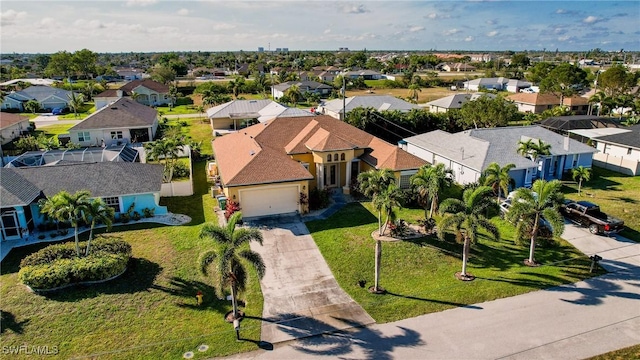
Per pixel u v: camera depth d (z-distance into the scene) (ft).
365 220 102.37
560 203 81.61
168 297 70.64
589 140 170.71
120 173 104.47
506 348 59.72
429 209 110.01
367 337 61.98
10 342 59.67
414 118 187.93
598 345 60.49
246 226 98.78
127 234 93.71
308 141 123.24
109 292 71.10
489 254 87.76
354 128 137.18
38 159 129.29
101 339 60.80
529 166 126.62
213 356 58.08
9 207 88.17
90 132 185.88
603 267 82.43
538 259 85.81
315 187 118.83
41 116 270.26
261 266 62.85
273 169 103.96
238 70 595.47
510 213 82.79
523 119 233.14
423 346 60.03
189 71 625.00
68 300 68.64
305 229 97.35
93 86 372.79
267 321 65.51
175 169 139.54
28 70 649.20
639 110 235.61
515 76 503.61
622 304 70.28
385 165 116.78
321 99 352.28
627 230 98.27
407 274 79.77
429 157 149.18
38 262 75.05
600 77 272.31
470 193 79.61
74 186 98.58
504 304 70.28
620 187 129.59
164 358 57.62
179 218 103.19
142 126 190.39
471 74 572.10
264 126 135.13
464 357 57.93
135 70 587.27
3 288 72.02
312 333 62.85
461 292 73.51
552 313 67.82
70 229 95.30
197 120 251.19
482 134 143.64
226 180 102.06
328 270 80.33
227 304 69.82
